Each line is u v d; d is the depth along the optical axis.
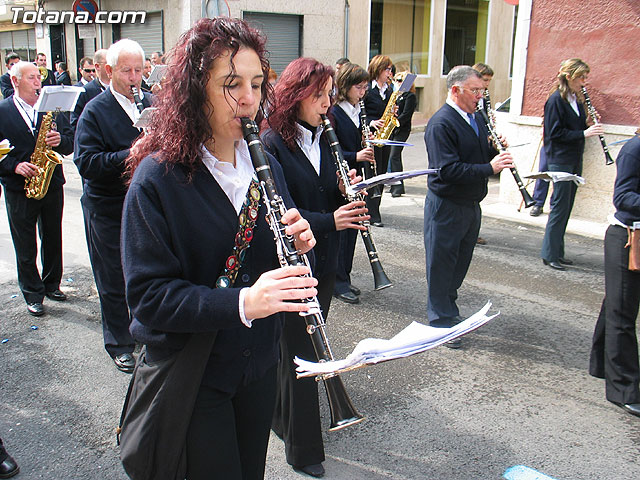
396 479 2.93
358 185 2.91
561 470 3.00
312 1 13.72
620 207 3.33
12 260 6.10
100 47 16.39
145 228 1.65
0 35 21.78
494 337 4.55
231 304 1.59
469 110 4.11
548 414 3.51
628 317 3.48
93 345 4.33
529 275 5.92
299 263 1.80
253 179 1.84
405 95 8.45
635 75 7.05
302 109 3.05
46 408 3.51
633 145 3.30
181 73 1.67
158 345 1.74
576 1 7.40
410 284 5.63
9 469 2.89
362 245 6.79
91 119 3.70
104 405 3.55
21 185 4.59
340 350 4.25
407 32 15.85
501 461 3.07
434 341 1.70
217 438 1.83
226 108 1.70
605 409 3.57
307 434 2.90
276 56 13.66
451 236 4.21
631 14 6.95
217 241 1.74
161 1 14.12
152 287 1.64
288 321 2.80
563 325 4.77
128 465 1.81
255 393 1.96
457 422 3.42
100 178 3.68
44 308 4.93
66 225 7.29
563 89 5.86
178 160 1.68
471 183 4.05
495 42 18.05
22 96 4.60
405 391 3.75
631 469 3.02
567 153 5.93
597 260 6.40
